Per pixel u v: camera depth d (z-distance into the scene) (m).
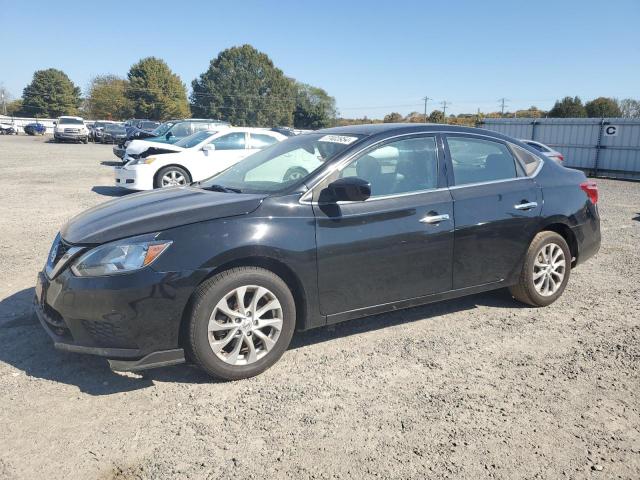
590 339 4.27
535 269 4.83
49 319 3.46
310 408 3.18
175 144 12.58
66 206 10.00
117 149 19.02
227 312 3.40
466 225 4.27
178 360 3.32
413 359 3.86
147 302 3.19
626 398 3.36
